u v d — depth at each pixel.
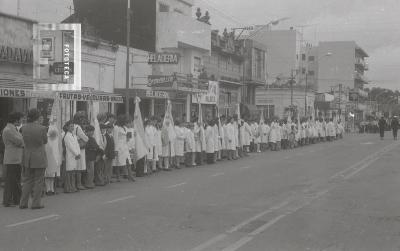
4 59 19.58
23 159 11.13
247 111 42.00
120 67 27.62
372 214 10.59
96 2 32.44
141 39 31.97
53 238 8.35
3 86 16.81
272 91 65.31
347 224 9.57
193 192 13.66
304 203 11.93
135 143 17.58
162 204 11.68
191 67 34.62
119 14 32.25
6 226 9.30
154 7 32.06
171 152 20.02
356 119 95.81
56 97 13.97
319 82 102.88
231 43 43.44
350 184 15.38
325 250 7.68
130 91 26.42
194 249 7.65
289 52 85.38
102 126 15.59
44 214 10.48
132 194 13.34
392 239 8.42
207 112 37.38
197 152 22.12
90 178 14.65
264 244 8.01
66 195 13.29
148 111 29.73
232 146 24.56
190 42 33.47
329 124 43.06
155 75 29.33
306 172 18.78
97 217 10.12
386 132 66.88
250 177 17.23
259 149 30.56
